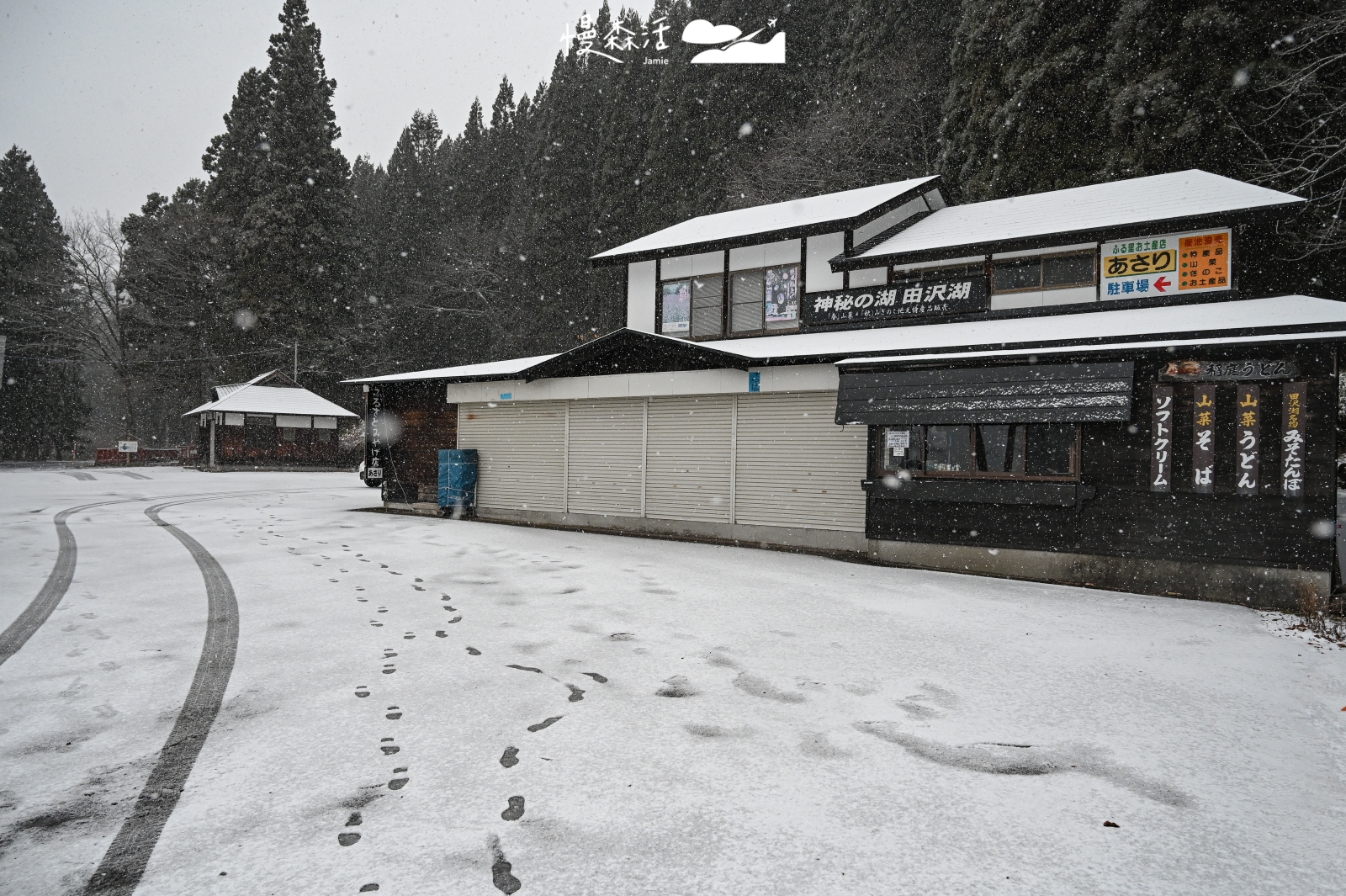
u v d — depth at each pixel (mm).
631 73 42219
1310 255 15625
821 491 12250
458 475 16750
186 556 10633
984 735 4438
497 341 49188
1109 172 18062
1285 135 15844
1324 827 3436
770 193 30219
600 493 15102
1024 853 3146
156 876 2896
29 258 55344
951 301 13383
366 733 4352
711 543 13133
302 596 8008
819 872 2971
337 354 47062
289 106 47438
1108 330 10422
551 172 45625
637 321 17609
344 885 2832
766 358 12289
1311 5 15680
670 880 2893
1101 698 5133
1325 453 8250
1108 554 9477
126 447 46156
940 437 10727
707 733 4406
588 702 4910
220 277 47969
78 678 5289
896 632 6867
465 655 5938
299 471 38969
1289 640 6875
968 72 22906
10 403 52250
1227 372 8703
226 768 3869
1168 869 3047
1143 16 17672
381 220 58781
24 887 2820
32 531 13344
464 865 2979
